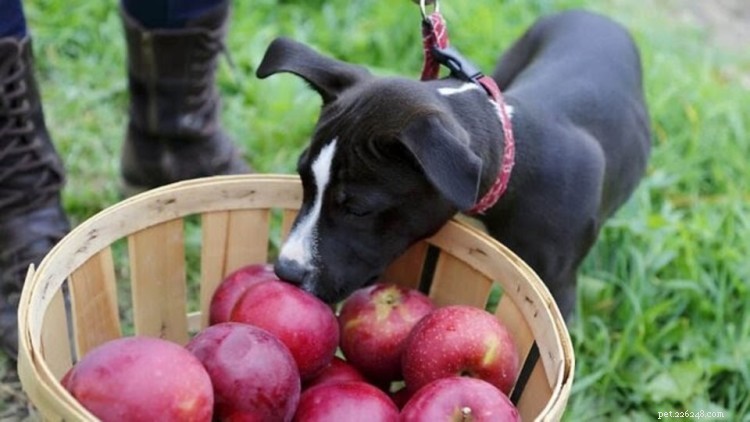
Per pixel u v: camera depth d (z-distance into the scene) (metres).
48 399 2.15
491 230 3.31
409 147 2.68
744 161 4.81
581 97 3.66
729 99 5.21
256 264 3.07
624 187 3.88
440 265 3.07
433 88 3.02
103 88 4.84
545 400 2.64
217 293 2.96
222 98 4.79
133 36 3.89
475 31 5.32
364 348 2.93
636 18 5.89
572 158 3.35
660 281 4.00
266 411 2.51
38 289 2.44
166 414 2.29
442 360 2.73
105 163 4.43
